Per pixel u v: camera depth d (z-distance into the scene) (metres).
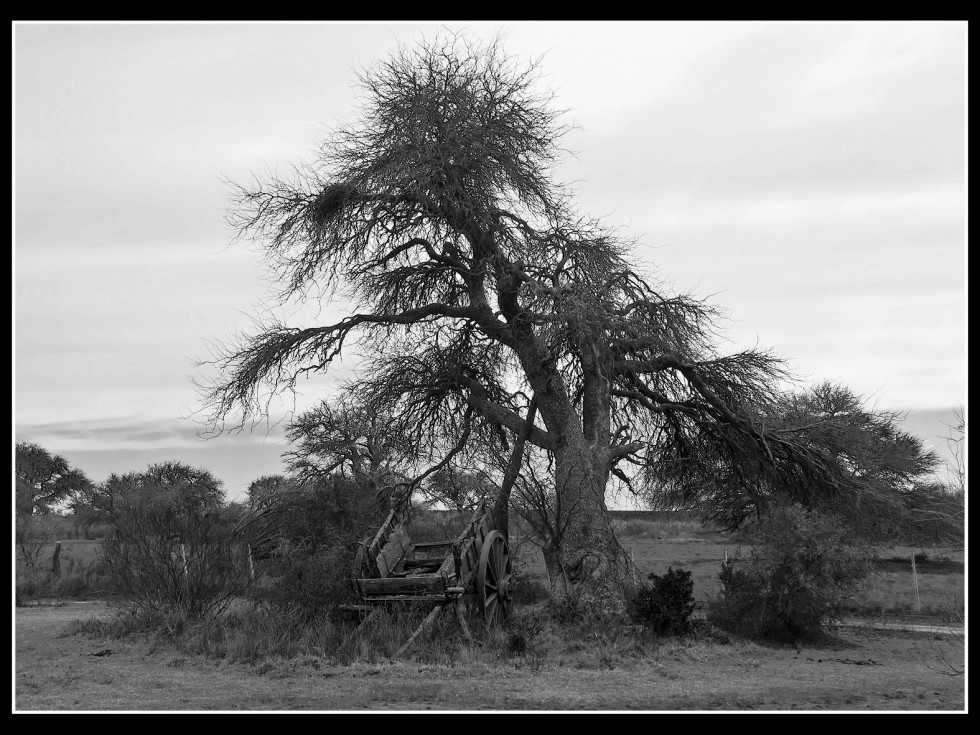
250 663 14.25
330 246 23.41
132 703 10.88
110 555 18.52
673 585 20.03
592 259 22.73
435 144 22.47
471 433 27.39
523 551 29.06
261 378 23.42
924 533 31.47
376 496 27.81
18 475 58.62
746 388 24.97
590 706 10.85
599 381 22.78
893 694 11.98
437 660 14.85
